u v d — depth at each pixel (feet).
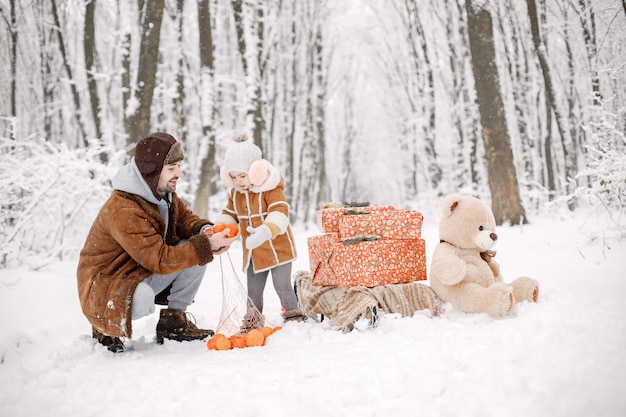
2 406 9.67
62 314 17.13
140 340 15.01
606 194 26.18
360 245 14.73
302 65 82.07
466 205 14.65
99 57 57.31
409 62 90.33
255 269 15.72
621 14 56.08
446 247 14.55
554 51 70.28
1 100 59.62
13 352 13.21
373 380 9.45
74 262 28.89
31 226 28.94
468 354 10.21
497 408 7.89
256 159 15.92
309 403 8.57
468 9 42.16
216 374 10.51
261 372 10.40
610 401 7.68
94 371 11.57
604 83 57.36
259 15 65.92
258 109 56.59
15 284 21.30
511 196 40.19
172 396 9.43
